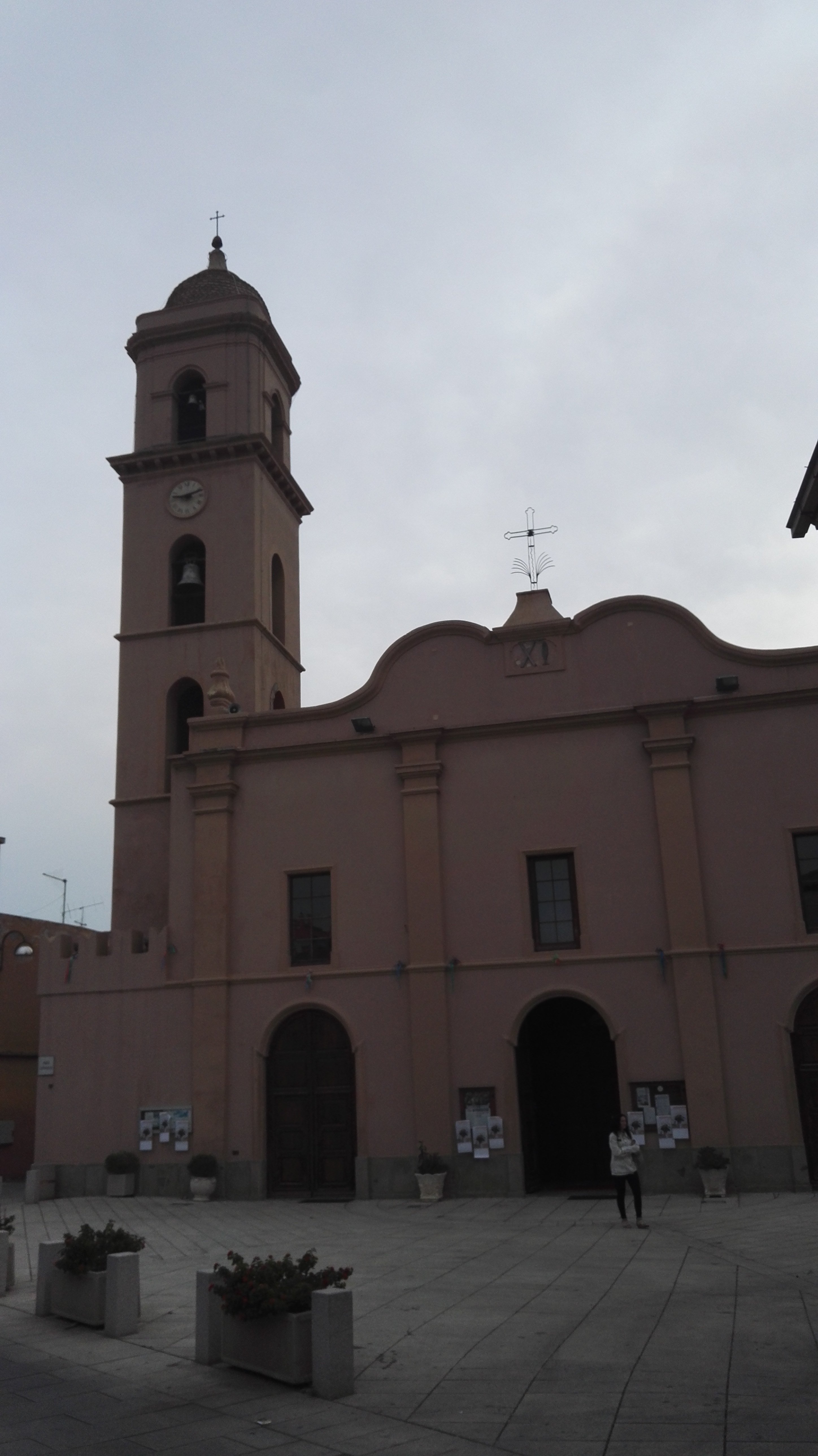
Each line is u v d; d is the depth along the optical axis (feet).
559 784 77.97
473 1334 35.88
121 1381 32.04
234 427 106.42
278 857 82.12
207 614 101.81
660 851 74.79
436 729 79.97
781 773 74.38
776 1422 26.13
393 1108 75.31
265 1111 77.97
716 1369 30.83
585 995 73.67
